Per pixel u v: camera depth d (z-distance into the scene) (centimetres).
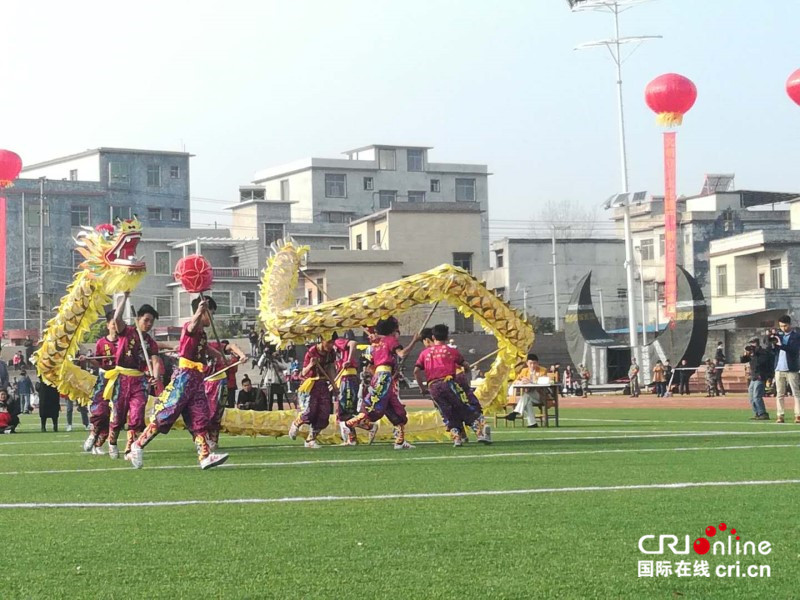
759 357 2511
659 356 4847
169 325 8506
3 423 2711
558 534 850
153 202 9481
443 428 1955
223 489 1180
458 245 7869
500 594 667
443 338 1827
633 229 8900
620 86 5891
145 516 977
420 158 10731
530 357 2533
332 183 10450
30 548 827
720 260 7862
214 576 724
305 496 1105
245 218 9138
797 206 8100
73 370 1994
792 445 1633
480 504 1016
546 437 1989
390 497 1080
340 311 1881
